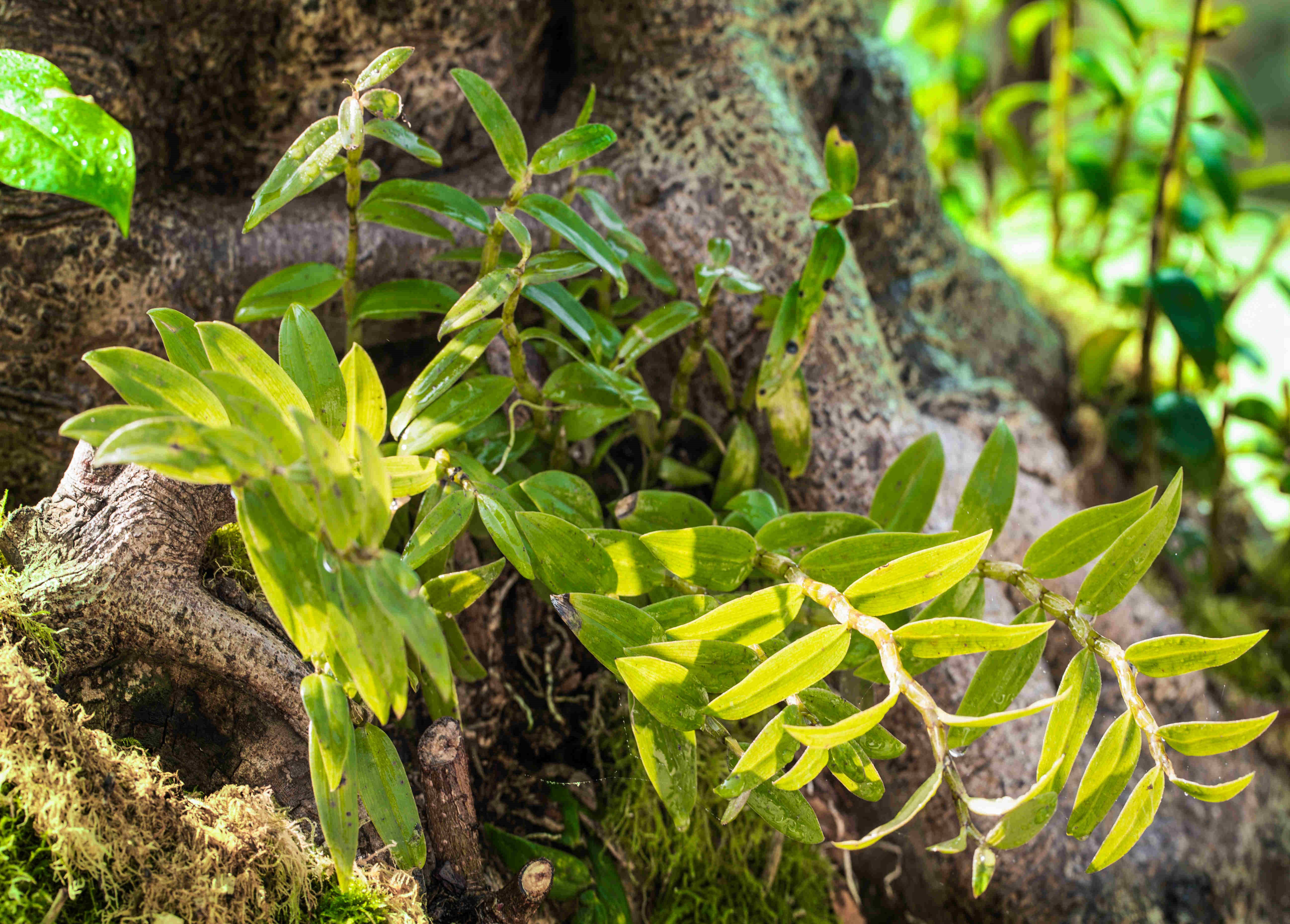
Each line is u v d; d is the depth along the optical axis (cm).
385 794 136
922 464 148
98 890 132
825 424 163
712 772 156
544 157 139
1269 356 369
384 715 128
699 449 166
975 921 160
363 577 127
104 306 152
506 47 163
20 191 148
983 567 137
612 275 144
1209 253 238
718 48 167
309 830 139
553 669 159
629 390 145
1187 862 164
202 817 135
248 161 159
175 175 157
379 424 136
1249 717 196
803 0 180
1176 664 132
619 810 155
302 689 131
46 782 131
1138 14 260
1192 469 220
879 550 136
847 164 146
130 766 134
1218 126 215
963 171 417
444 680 126
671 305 150
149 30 152
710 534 137
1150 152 280
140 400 131
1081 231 285
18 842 131
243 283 156
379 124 137
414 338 161
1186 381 243
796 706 134
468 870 142
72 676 137
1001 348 215
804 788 162
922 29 295
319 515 126
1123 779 132
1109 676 174
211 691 140
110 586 136
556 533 137
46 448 152
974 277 215
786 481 163
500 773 155
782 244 163
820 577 136
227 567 142
